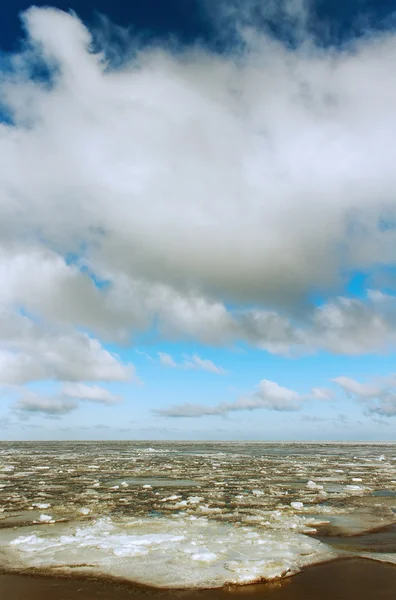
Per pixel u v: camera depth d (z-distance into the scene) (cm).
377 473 4125
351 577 1337
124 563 1421
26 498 2617
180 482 3412
